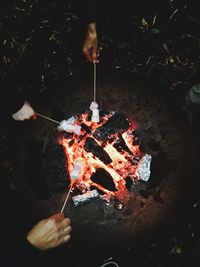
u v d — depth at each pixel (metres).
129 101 0.82
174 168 0.77
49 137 0.81
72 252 0.82
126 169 0.79
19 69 1.01
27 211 0.75
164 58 1.00
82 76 0.82
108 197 0.77
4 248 0.68
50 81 1.00
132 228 0.74
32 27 1.04
